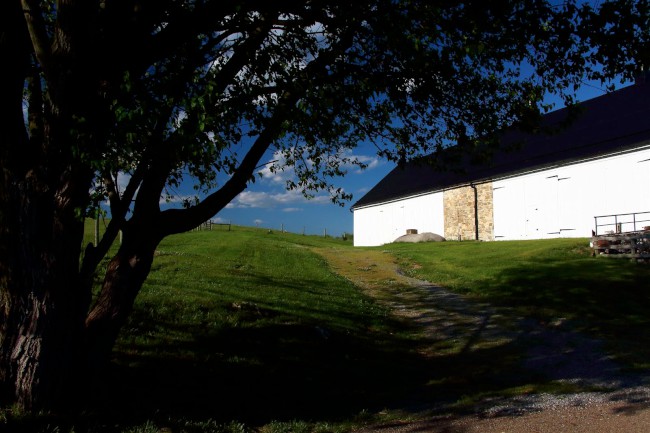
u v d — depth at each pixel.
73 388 5.81
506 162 31.69
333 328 11.98
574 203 25.86
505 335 12.31
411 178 43.97
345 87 7.33
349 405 7.70
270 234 53.94
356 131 9.07
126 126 4.92
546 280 17.67
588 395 7.54
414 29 7.20
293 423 6.66
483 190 32.38
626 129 24.91
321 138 7.91
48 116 5.50
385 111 8.81
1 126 5.20
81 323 5.94
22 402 5.40
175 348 8.84
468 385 8.67
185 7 6.49
